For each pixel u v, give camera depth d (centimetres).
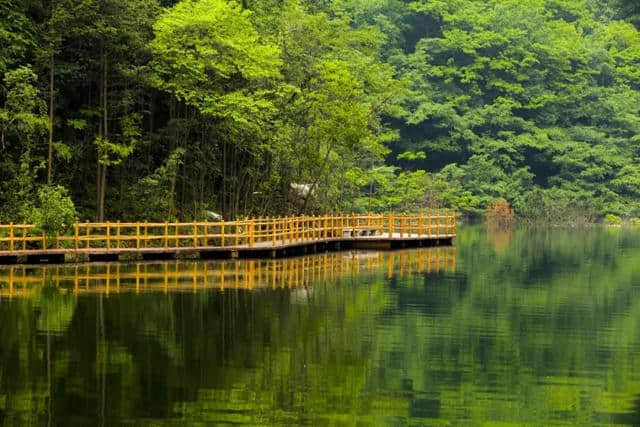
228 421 1811
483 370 2267
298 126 5581
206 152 5200
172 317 2784
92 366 2177
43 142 4691
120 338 2473
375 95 6506
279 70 5416
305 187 5966
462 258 4994
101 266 4022
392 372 2220
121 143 4941
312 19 5838
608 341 2642
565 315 3073
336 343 2506
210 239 4903
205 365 2220
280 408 1906
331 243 5388
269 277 3762
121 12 4634
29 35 4491
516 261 4906
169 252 4344
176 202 5181
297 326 2722
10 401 1902
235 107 4828
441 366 2295
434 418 1884
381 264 4497
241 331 2617
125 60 4812
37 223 4047
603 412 1948
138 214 4866
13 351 2303
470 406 1970
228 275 3784
